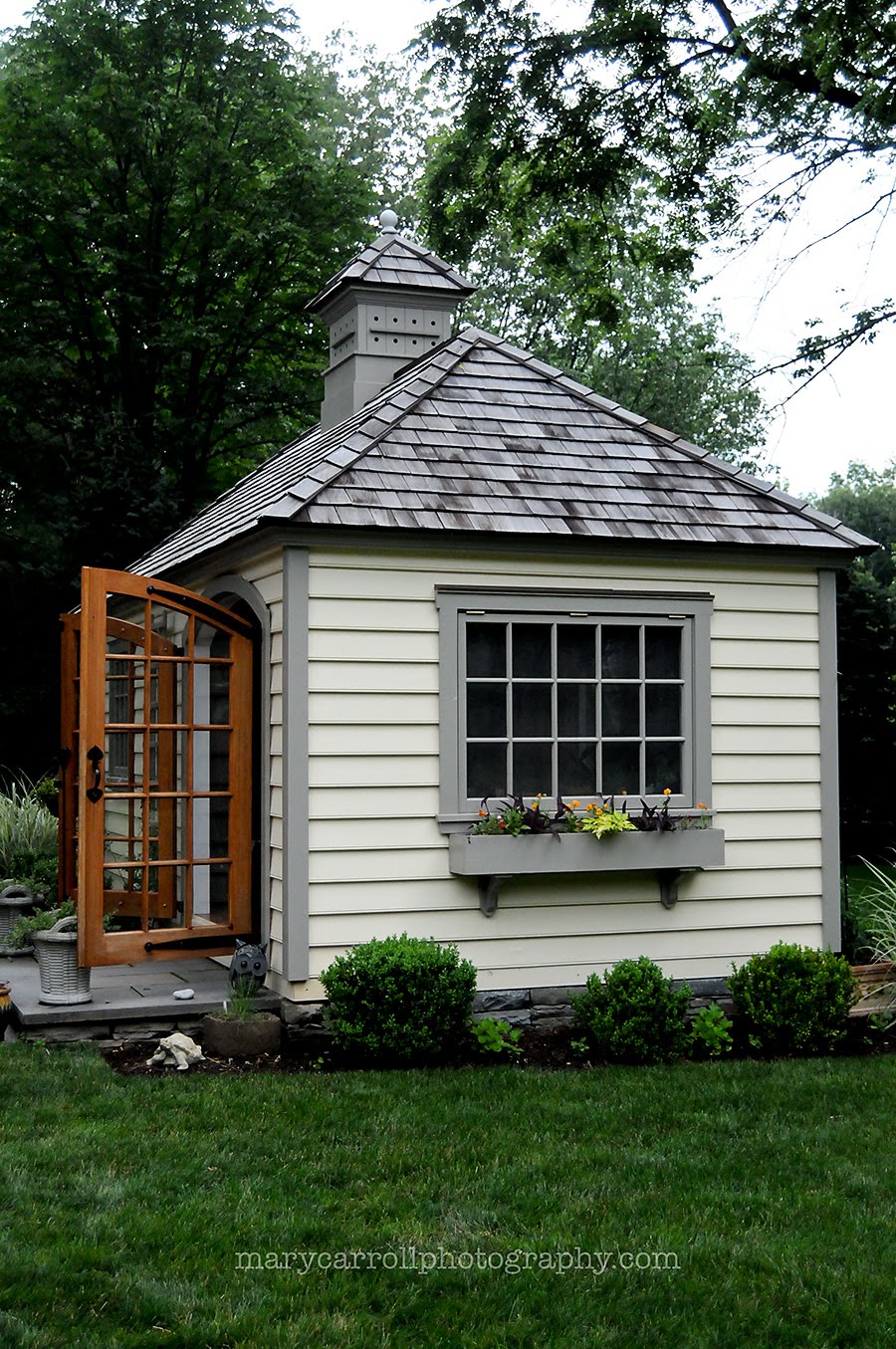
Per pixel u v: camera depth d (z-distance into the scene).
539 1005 7.89
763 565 8.58
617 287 27.14
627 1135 5.93
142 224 19.77
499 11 12.29
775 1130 6.07
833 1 10.92
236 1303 4.08
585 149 12.66
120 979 8.36
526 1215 4.92
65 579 18.86
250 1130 5.79
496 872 7.53
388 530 7.51
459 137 13.02
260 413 21.22
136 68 19.45
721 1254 4.59
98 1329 3.89
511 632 7.95
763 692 8.53
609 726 8.16
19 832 11.91
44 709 19.22
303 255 20.28
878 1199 5.21
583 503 8.20
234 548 8.23
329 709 7.49
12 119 19.19
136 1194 4.95
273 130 19.98
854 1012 8.19
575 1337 3.97
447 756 7.72
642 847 7.86
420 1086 6.62
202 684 9.11
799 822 8.59
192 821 8.01
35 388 19.73
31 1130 5.70
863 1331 4.07
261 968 7.59
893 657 16.89
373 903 7.54
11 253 18.88
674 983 8.17
